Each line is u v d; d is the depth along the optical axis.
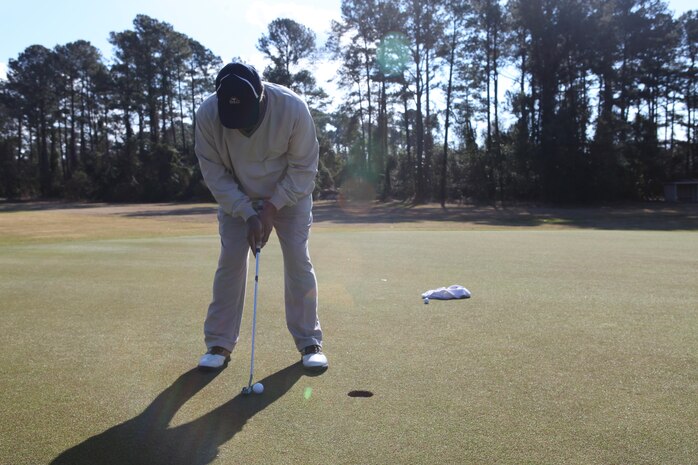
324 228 19.98
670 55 49.00
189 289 5.59
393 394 2.60
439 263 7.86
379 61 44.25
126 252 9.71
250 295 5.27
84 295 5.25
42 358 3.23
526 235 14.47
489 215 31.84
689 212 33.09
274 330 3.89
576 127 40.28
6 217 29.03
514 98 41.94
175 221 25.69
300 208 3.28
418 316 4.26
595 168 40.06
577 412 2.37
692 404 2.45
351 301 4.89
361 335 3.69
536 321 4.07
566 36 40.72
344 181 51.62
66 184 59.75
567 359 3.13
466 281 6.09
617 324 3.96
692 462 1.94
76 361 3.17
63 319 4.22
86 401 2.56
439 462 1.95
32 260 8.40
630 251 9.63
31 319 4.23
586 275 6.53
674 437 2.13
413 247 10.64
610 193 40.88
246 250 3.21
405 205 44.44
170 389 2.72
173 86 63.22
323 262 8.05
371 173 51.19
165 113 63.88
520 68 43.81
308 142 3.19
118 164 58.50
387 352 3.29
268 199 3.17
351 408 2.44
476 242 11.91
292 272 3.21
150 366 3.08
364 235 14.49
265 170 3.21
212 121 3.07
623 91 47.03
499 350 3.31
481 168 43.75
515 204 42.28
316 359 2.98
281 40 51.06
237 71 2.90
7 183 61.78
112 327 3.96
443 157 44.47
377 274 6.72
